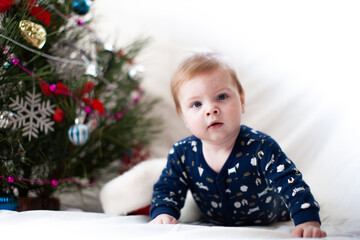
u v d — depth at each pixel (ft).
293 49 4.72
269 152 2.81
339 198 3.04
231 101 2.85
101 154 4.06
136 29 5.65
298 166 3.89
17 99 3.28
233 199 3.04
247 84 4.91
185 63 3.00
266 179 2.88
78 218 2.94
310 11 4.62
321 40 4.43
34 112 3.38
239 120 2.87
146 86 5.53
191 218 3.44
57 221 2.75
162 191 3.08
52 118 3.76
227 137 2.85
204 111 2.81
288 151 4.02
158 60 5.60
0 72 3.18
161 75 5.56
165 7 5.64
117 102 4.68
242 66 5.00
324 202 3.14
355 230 2.61
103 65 4.36
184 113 2.97
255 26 5.08
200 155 3.06
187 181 3.20
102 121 4.36
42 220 2.74
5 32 3.05
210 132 2.82
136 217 3.06
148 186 3.28
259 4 5.09
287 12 4.84
